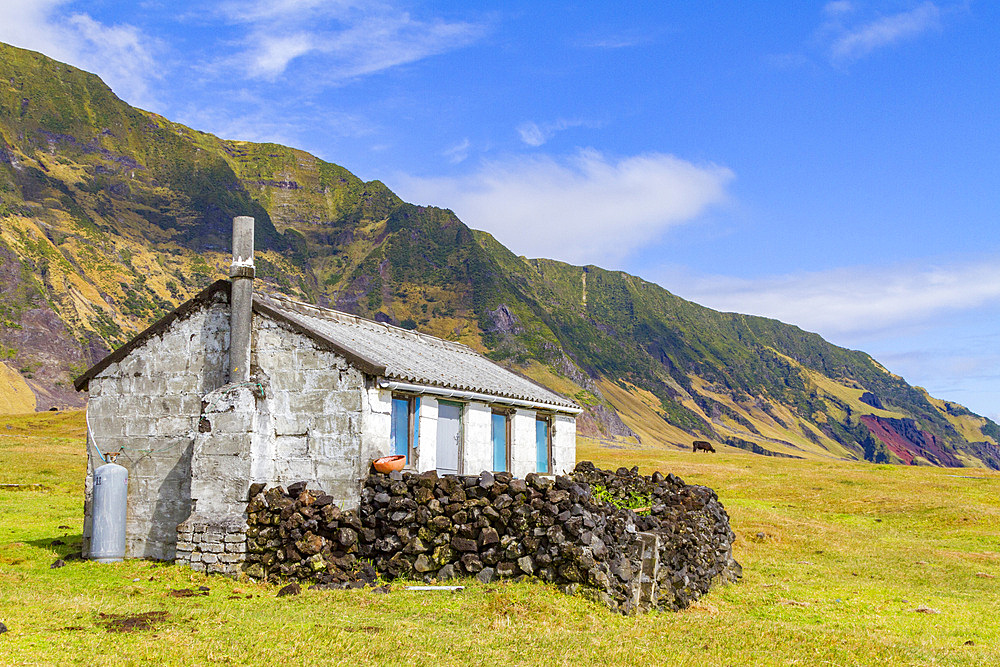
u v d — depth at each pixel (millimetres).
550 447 26516
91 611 11445
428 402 19062
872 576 20578
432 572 14727
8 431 79438
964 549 26281
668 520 16500
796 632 12898
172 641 9680
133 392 18625
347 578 14578
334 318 20797
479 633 11117
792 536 26797
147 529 17875
